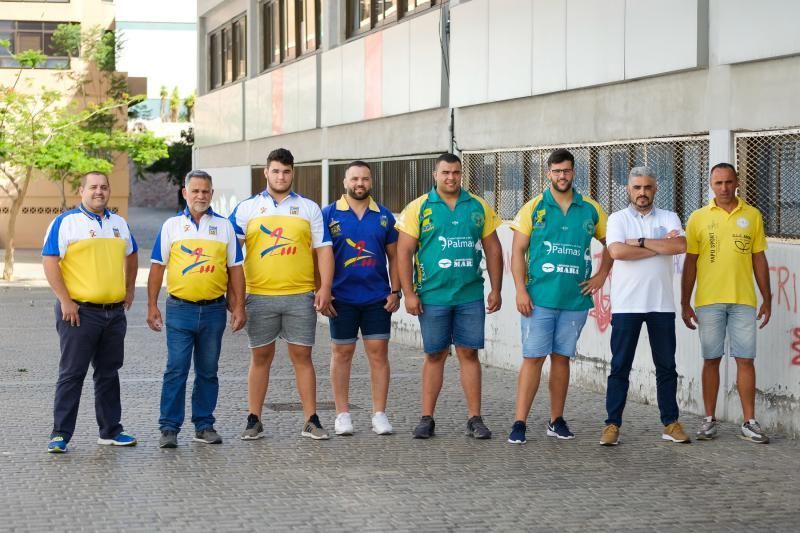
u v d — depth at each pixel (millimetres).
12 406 11852
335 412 11633
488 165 16047
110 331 9711
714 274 10203
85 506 7770
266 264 10109
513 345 15016
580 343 13469
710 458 9461
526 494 8203
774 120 10602
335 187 21719
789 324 10414
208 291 9859
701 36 11445
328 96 21578
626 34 12555
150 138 36781
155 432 10461
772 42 10477
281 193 10211
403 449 9805
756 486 8484
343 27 21172
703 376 10383
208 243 9859
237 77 29375
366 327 10492
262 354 10211
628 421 11188
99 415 9844
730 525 7406
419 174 18203
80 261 9547
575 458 9453
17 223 48125
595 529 7297
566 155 10047
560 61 13859
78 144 35094
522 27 14703
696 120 11664
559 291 10086
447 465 9156
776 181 10734
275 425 10875
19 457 9336
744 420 10250
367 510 7727
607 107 13156
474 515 7617
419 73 17656
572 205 10164
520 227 10211
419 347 17484
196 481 8539
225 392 12836
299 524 7355
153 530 7191
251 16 27094
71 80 46562
